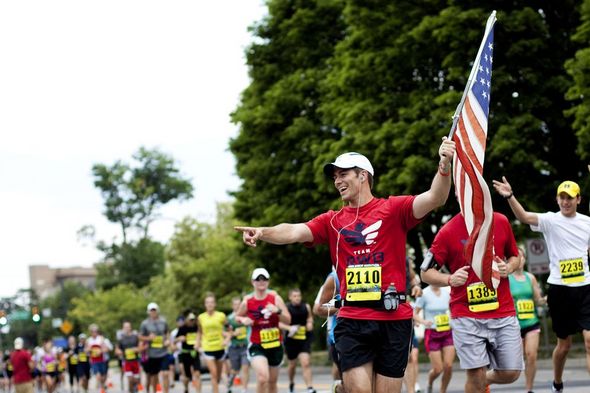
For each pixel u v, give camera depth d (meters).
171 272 181.38
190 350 66.19
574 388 46.03
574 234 31.97
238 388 79.38
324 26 112.12
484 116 22.94
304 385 71.94
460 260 27.89
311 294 135.00
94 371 91.31
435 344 43.69
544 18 82.44
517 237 82.56
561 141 83.75
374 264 21.52
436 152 80.12
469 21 80.06
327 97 102.31
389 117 89.38
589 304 31.83
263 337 42.22
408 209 21.39
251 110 114.88
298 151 108.94
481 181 22.28
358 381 21.47
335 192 94.19
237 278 172.88
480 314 27.84
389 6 88.12
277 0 114.81
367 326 21.47
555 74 81.38
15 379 78.44
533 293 40.16
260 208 112.38
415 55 86.38
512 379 28.34
